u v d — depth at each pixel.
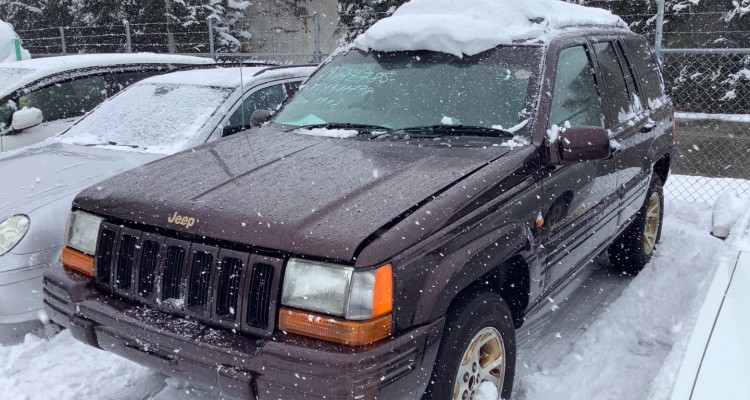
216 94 5.60
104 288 3.11
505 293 3.48
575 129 3.39
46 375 3.84
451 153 3.39
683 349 1.95
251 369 2.55
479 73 3.90
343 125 3.96
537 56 3.87
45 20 20.34
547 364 3.94
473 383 3.04
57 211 4.25
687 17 14.23
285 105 4.54
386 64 4.27
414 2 4.67
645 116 5.06
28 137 6.21
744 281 2.23
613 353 4.02
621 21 5.58
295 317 2.55
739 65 13.98
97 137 5.43
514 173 3.25
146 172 3.45
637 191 4.91
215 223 2.76
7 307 4.05
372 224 2.62
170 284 2.89
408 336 2.57
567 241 3.78
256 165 3.37
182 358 2.70
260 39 18.30
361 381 2.42
